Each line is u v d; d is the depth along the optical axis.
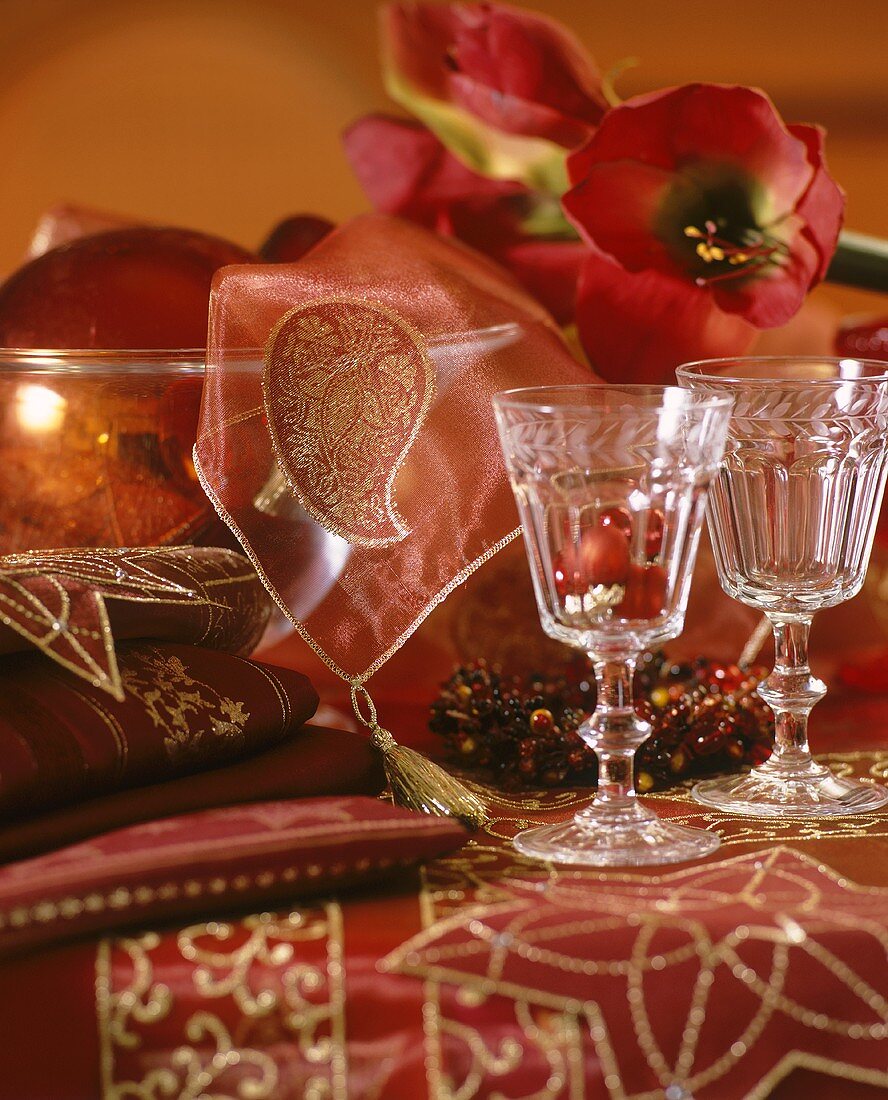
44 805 0.91
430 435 1.04
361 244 1.10
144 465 1.04
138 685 0.95
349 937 0.86
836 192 1.13
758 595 1.00
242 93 2.01
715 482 1.01
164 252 1.10
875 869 0.91
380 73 1.98
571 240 1.24
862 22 1.85
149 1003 0.85
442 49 1.25
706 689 1.06
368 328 1.05
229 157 2.03
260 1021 0.85
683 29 1.88
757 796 0.99
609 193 1.14
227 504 1.02
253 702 0.98
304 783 0.97
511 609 1.18
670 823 0.96
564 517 0.94
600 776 0.96
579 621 0.94
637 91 1.90
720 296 1.14
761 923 0.86
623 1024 0.85
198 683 0.97
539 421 0.93
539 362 1.08
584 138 1.22
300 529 1.03
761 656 1.19
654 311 1.15
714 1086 0.85
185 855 0.86
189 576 0.99
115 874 0.85
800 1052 0.85
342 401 1.03
